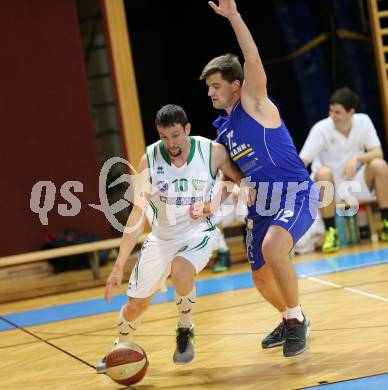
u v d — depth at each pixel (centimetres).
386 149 2269
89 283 1688
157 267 881
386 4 2248
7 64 1883
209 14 2603
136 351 809
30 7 1892
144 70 2634
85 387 855
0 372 983
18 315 1442
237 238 2183
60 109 1917
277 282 870
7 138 1888
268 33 2358
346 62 2283
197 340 1027
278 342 941
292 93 2342
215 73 895
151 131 2652
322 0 2352
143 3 2605
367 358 831
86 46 2086
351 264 1487
